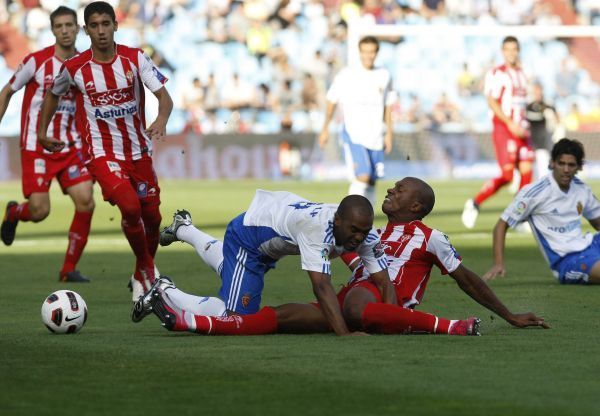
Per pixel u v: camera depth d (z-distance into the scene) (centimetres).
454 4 11219
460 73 10956
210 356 1947
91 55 2984
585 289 3219
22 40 10619
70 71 2981
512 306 2803
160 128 2955
